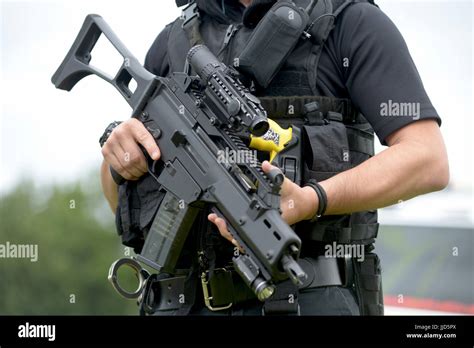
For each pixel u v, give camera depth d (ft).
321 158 14.47
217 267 14.82
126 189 16.07
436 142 14.32
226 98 13.87
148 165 15.28
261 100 14.85
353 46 14.78
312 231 14.61
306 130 14.61
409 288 33.60
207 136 14.33
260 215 13.03
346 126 15.21
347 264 15.33
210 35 15.92
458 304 32.32
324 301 14.71
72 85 17.69
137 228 16.08
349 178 14.07
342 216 14.83
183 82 14.96
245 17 15.37
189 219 14.58
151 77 15.58
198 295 15.15
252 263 13.01
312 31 14.88
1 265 55.26
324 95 15.02
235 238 13.41
